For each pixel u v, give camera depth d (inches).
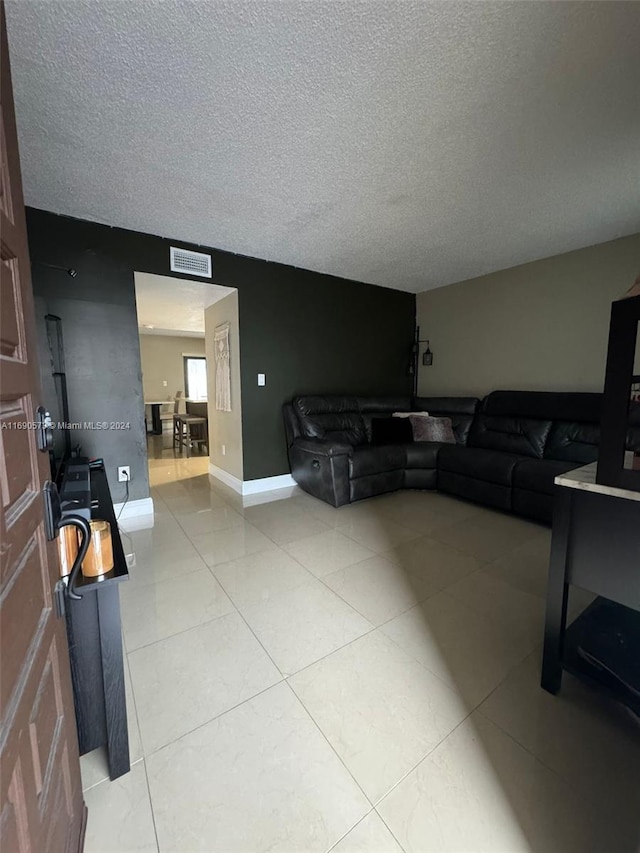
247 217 99.7
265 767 39.9
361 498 128.8
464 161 74.4
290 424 145.1
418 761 40.5
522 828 34.2
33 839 20.7
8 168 23.4
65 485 56.4
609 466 41.7
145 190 85.0
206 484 154.8
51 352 97.4
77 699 36.9
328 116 61.3
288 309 146.3
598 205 93.9
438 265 144.3
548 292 136.3
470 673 52.9
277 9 43.8
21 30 45.6
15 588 20.6
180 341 333.4
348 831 34.3
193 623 63.7
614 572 42.8
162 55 49.6
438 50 49.1
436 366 182.1
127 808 36.0
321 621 64.2
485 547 93.0
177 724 44.9
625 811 35.4
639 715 41.6
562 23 45.7
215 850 32.9
